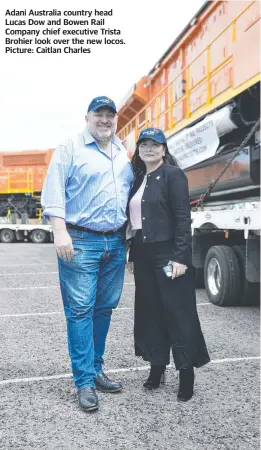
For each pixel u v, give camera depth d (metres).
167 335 3.47
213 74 7.96
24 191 25.67
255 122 6.80
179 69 10.74
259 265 5.98
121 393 3.48
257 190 7.64
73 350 3.30
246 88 6.51
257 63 6.23
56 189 3.26
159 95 11.24
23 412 3.12
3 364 4.17
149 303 3.45
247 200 7.75
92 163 3.33
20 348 4.67
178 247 3.23
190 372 3.33
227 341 4.88
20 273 10.87
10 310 6.57
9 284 9.10
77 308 3.30
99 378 3.53
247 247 5.95
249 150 6.95
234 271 6.60
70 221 3.34
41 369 4.03
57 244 3.21
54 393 3.48
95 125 3.34
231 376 3.84
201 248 7.43
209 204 8.91
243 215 5.95
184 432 2.83
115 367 4.09
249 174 6.99
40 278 9.97
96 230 3.35
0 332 5.32
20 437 2.76
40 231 25.83
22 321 5.88
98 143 3.44
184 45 10.45
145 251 3.40
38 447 2.63
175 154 9.39
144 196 3.38
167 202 3.34
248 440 2.72
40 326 5.61
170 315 3.29
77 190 3.34
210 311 6.43
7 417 3.04
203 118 8.20
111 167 3.40
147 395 3.43
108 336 5.13
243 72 6.62
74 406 3.23
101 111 3.32
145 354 3.47
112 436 2.77
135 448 2.62
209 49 8.23
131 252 3.54
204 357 3.37
